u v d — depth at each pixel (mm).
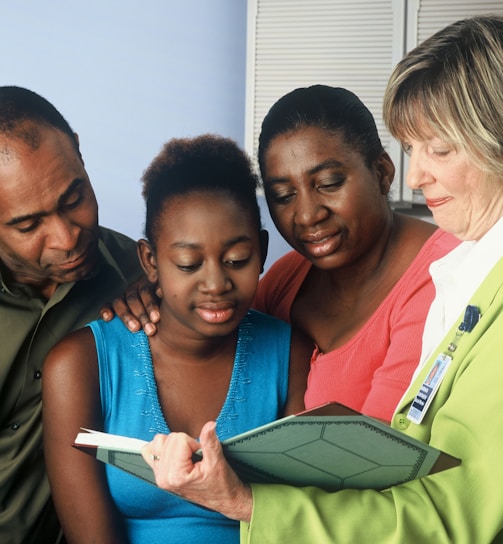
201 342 1295
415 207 2893
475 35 976
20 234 1412
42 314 1460
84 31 3100
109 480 1286
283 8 2988
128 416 1297
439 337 1101
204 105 3123
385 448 920
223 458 926
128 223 3141
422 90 993
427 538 931
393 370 1296
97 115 3133
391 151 2883
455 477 941
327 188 1320
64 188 1404
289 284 1517
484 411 923
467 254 1103
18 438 1447
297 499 958
